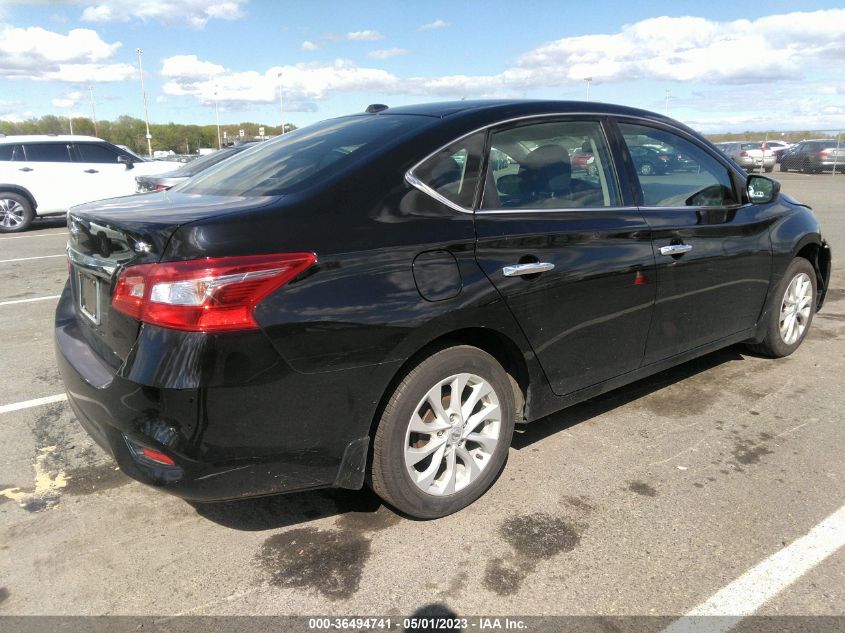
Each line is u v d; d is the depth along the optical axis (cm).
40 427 372
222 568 249
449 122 283
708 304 372
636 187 335
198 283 209
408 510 268
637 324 331
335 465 243
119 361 230
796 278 451
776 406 389
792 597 230
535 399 299
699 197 369
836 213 1323
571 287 293
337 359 231
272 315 217
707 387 419
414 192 257
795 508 283
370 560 252
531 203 291
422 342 248
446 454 275
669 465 321
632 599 229
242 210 229
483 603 229
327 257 228
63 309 307
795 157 2858
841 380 429
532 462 325
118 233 229
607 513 281
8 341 532
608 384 332
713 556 252
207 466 219
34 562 253
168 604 230
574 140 318
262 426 223
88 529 275
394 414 254
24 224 1275
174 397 211
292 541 265
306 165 272
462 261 259
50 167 1283
